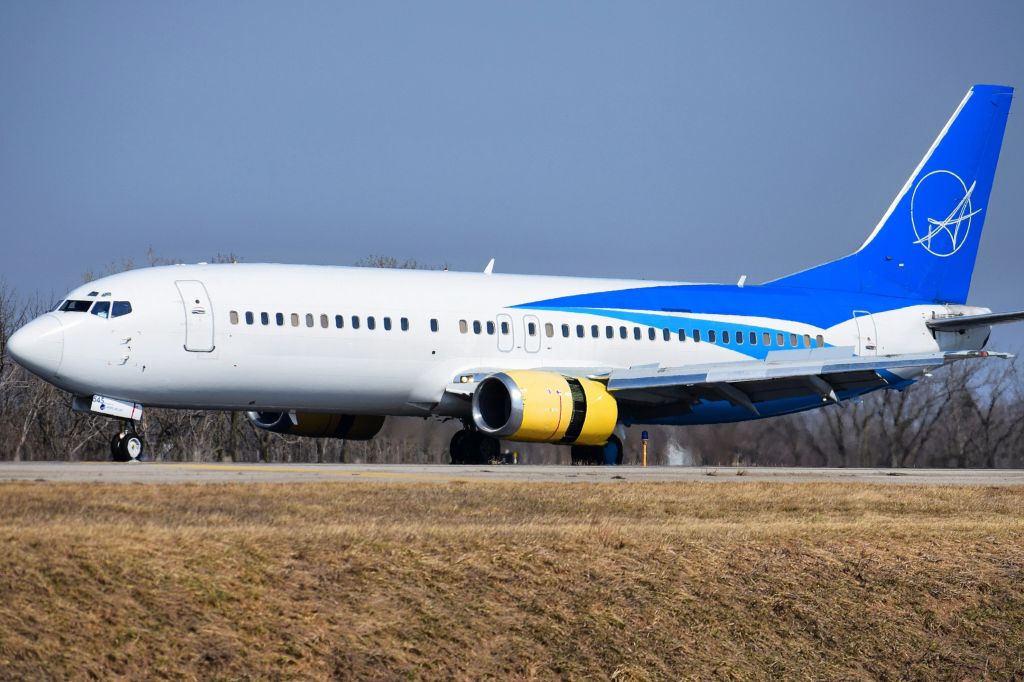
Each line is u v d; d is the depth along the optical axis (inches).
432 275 5339.6
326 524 2819.9
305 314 4909.0
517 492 3535.9
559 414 4926.2
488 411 5103.3
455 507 3218.5
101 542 2417.6
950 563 3065.9
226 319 4771.2
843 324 6023.6
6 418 7470.5
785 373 5260.8
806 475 4813.0
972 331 6353.3
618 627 2583.7
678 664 2554.1
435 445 5762.8
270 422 5580.7
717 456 7076.8
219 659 2220.7
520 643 2476.6
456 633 2440.9
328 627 2354.8
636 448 6840.6
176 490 3235.7
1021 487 4303.6
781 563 2920.8
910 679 2701.8
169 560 2405.3
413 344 5088.6
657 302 5698.8
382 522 2901.1
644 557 2815.0
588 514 3250.5
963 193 6373.0
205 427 7765.8
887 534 3186.5
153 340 4650.6
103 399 4670.3
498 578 2615.7
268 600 2374.5
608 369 5413.4
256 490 3312.0
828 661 2689.5
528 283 5506.9
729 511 3447.3
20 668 2082.9
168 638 2226.9
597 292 5600.4
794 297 5994.1
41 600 2218.3
